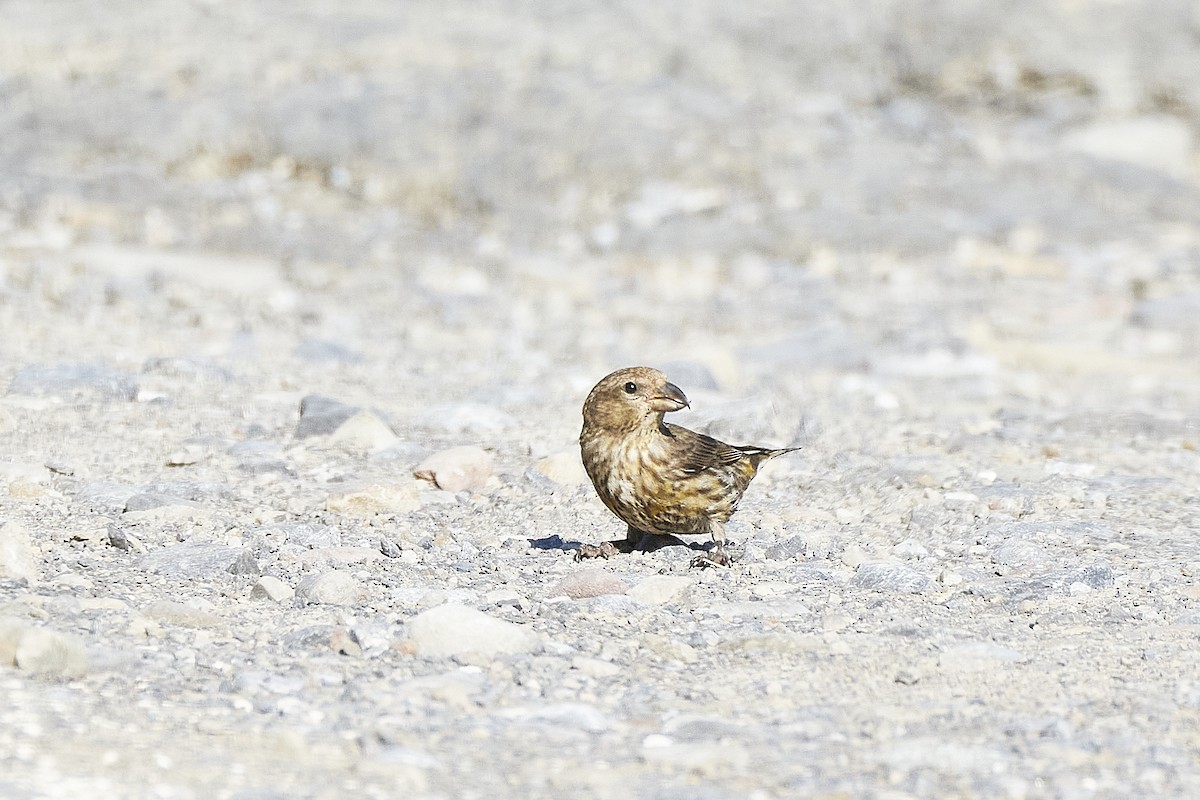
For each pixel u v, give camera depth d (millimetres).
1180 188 29562
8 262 21594
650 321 21500
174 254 23266
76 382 14555
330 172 27688
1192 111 32062
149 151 27750
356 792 5676
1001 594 9023
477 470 11891
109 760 5855
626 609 8445
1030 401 16953
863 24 33812
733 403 14734
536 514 11047
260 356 17344
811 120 30828
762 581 9289
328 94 29719
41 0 34594
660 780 5957
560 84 30562
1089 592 9148
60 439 12758
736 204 27375
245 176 27672
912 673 7340
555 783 5879
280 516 10664
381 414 14406
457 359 18203
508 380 16812
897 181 28578
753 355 19312
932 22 33594
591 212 26984
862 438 14258
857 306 22828
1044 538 10555
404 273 23750
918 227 26641
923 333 20969
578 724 6609
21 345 16641
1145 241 27016
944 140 30750
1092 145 31000
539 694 7035
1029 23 33531
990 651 7719
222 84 30047
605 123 29109
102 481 11531
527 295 22969
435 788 5777
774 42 33406
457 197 27234
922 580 9227
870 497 11938
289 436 13320
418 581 8969
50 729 6168
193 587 8656
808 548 10328
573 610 8391
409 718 6594
